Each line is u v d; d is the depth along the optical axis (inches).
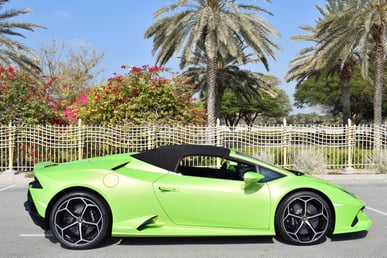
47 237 219.5
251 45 738.8
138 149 530.3
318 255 186.7
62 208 194.2
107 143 525.3
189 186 196.7
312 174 513.0
